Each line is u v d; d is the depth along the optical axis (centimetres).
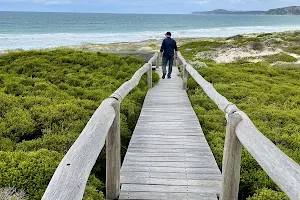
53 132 562
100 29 7538
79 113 654
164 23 11300
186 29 8431
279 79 1320
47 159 412
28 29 6819
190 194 369
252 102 880
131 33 6469
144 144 538
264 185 430
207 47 2759
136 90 969
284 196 386
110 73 1130
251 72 1443
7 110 653
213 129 670
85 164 209
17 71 1080
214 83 1148
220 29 8631
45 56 1274
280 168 196
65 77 1003
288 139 596
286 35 3359
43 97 761
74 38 4866
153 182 397
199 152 504
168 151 506
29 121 595
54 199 163
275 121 720
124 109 739
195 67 1452
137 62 1386
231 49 2548
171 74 1398
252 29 8669
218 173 427
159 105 839
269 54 2341
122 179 404
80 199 182
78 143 233
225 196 312
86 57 1293
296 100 921
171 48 1247
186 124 662
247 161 488
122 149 567
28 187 351
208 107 846
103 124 280
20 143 504
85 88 916
